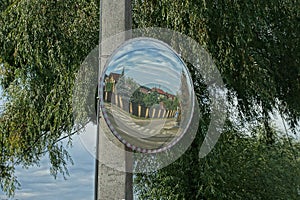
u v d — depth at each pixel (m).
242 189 5.44
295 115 5.79
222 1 4.75
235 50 4.79
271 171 5.80
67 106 5.21
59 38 5.27
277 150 6.04
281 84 5.64
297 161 6.13
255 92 5.06
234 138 5.31
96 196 2.13
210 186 5.07
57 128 5.50
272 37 5.37
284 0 5.29
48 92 5.66
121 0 2.23
